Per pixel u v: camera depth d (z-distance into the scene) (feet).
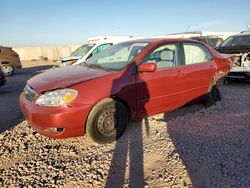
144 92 14.56
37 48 140.36
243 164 11.28
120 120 13.83
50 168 11.31
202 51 18.72
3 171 11.18
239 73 28.43
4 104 23.27
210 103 19.42
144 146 13.21
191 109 19.01
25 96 13.88
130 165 11.49
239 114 17.79
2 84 29.60
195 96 17.93
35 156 12.46
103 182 10.29
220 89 26.48
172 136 14.28
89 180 10.39
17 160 12.16
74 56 36.88
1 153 12.85
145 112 14.99
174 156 12.07
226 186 9.86
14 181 10.42
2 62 47.60
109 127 13.43
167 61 16.07
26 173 10.99
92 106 12.64
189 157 11.97
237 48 28.73
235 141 13.51
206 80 18.51
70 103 12.09
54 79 13.39
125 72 13.96
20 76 48.11
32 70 62.64
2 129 16.28
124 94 13.71
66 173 10.92
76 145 13.48
